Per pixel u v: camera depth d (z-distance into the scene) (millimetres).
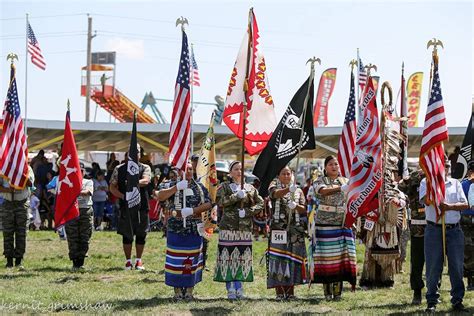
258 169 18984
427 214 17000
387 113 20719
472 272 20703
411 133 51188
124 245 24391
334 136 53875
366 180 18594
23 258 26859
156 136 56312
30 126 51906
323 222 18703
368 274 21156
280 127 18938
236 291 18625
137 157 23891
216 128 52969
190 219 18000
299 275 18469
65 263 26188
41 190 43562
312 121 18828
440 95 17328
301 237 18625
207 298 18688
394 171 21031
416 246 18109
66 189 23906
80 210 24672
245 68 20141
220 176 51500
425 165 16969
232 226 18328
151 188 38844
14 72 24797
